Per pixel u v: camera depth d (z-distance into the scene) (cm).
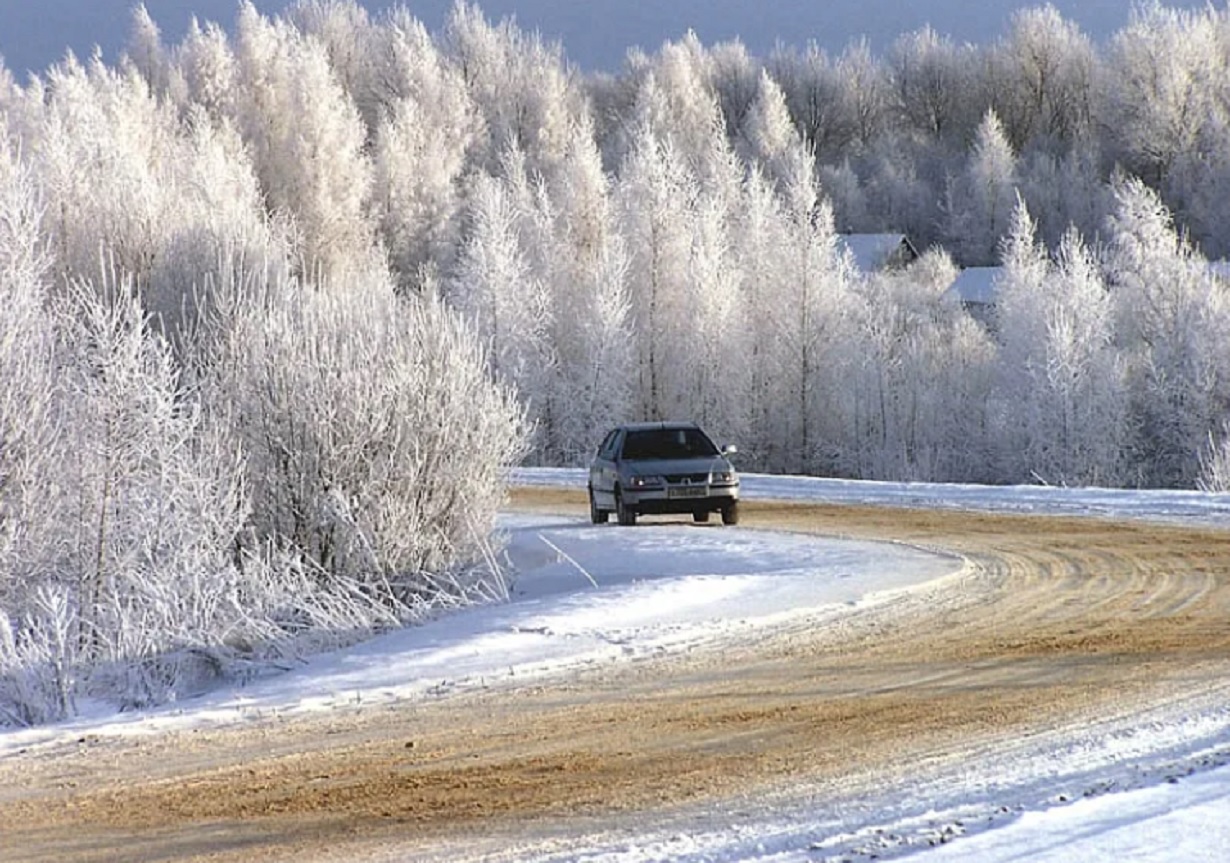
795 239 11181
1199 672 2075
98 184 9969
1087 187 18762
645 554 3931
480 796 1475
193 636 2698
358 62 18825
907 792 1442
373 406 3400
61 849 1321
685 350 11088
